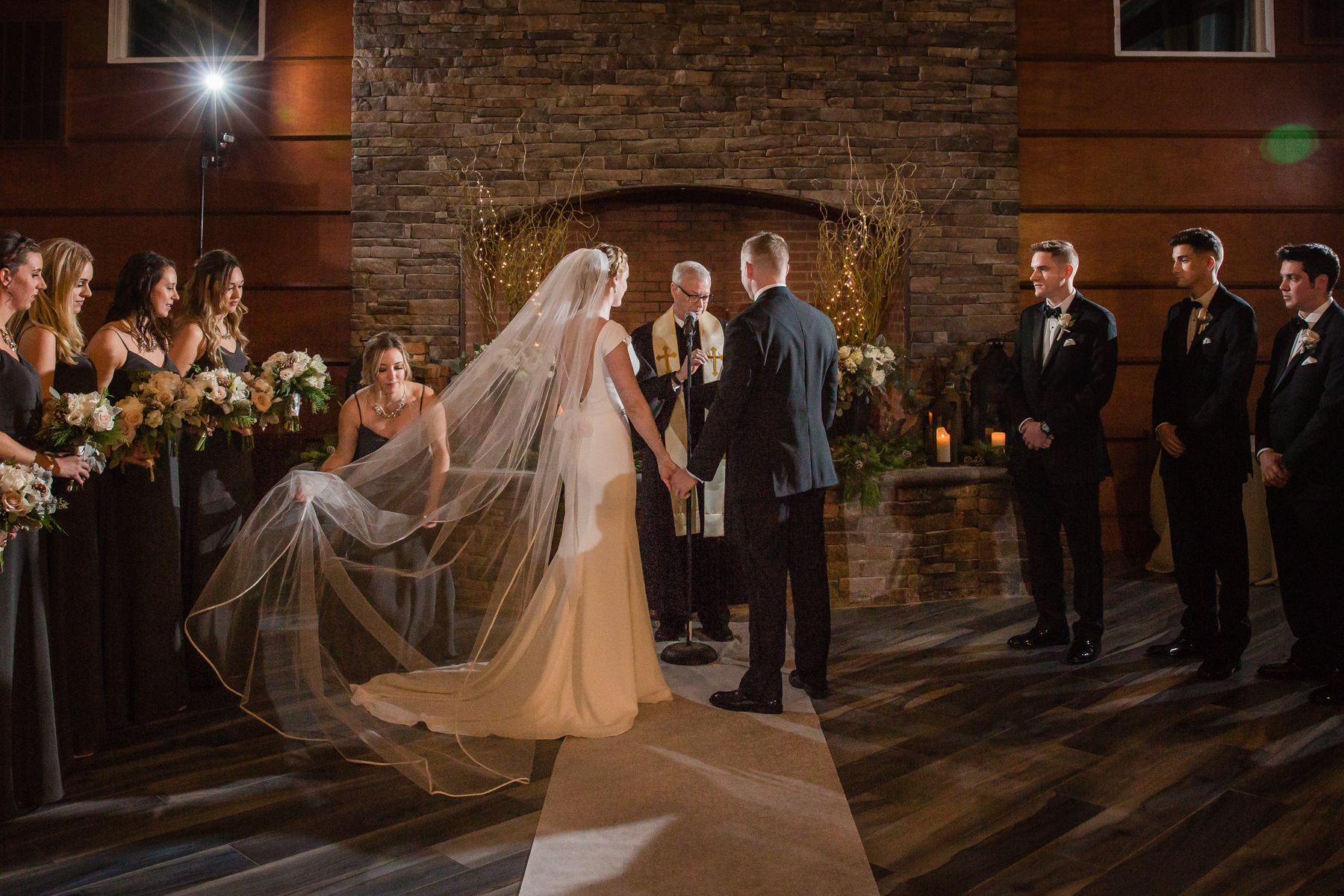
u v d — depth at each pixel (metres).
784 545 3.04
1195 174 5.54
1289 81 5.55
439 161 5.24
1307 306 3.22
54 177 5.34
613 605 2.96
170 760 2.68
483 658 2.93
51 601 2.50
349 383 5.03
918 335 5.36
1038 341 3.71
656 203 5.62
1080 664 3.53
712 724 2.94
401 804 2.39
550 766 2.63
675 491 3.04
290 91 5.32
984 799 2.41
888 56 5.31
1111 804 2.37
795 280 5.68
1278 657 3.59
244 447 3.35
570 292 2.99
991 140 5.37
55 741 2.40
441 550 3.04
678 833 2.21
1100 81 5.48
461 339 5.28
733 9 5.26
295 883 2.00
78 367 2.75
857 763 2.64
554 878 2.00
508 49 5.22
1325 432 3.06
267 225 5.33
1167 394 3.62
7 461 2.30
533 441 2.98
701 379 3.90
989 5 5.34
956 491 4.63
